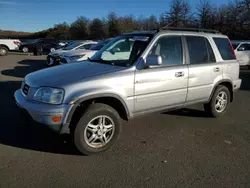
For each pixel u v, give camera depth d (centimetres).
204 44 495
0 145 387
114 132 380
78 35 6238
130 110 395
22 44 2669
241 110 616
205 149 397
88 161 352
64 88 340
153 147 400
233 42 1498
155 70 410
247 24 3688
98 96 355
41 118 337
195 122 518
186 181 310
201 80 479
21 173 316
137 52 413
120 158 362
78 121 348
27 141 404
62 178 309
